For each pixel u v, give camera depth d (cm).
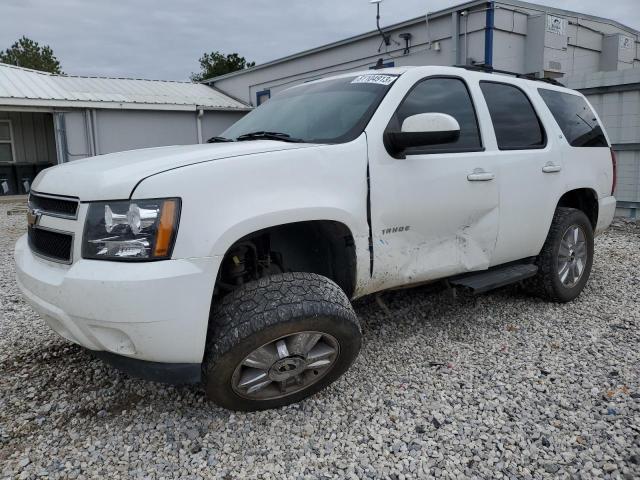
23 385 318
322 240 303
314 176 272
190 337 236
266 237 293
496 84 396
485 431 264
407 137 292
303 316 252
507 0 1133
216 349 246
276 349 259
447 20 1177
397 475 233
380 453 248
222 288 277
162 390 307
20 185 1759
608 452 246
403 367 333
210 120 1883
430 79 348
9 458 247
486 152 360
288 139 310
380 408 285
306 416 277
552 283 430
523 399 293
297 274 270
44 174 291
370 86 334
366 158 293
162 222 228
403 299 453
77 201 245
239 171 249
